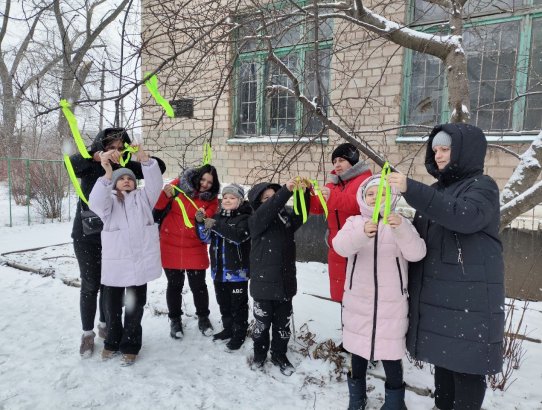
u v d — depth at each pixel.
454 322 1.93
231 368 3.04
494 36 4.69
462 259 1.92
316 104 2.74
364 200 2.29
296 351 3.28
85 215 2.95
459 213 1.78
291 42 3.92
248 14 2.62
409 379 2.84
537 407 2.57
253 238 3.00
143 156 2.91
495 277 1.91
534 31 4.48
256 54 3.35
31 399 2.62
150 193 3.01
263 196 3.05
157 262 3.09
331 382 2.87
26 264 5.54
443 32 4.63
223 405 2.60
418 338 2.06
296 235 6.00
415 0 4.56
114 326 3.06
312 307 4.19
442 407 2.30
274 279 2.92
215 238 3.31
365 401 2.47
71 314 4.01
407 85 5.14
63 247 6.68
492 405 2.60
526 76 4.52
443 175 2.06
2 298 4.40
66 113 2.01
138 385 2.80
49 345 3.36
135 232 2.96
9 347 3.32
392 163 5.20
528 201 2.67
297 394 2.74
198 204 3.39
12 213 10.30
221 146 6.51
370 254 2.26
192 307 4.13
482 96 4.82
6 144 12.11
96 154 2.99
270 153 5.95
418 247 2.01
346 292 2.38
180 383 2.83
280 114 5.99
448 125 2.00
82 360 3.11
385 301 2.21
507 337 3.24
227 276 3.24
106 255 2.93
